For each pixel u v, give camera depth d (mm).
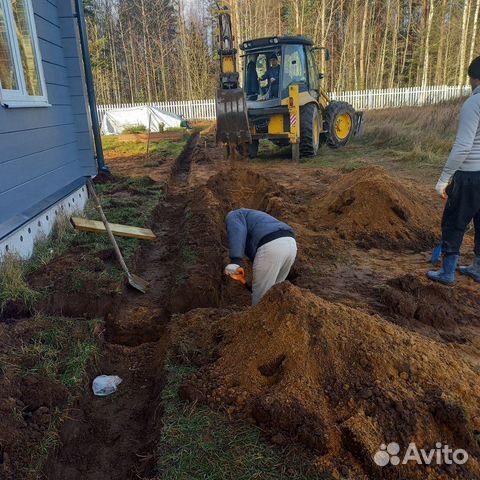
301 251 5445
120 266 5215
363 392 2549
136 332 4348
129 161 14188
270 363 2828
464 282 4789
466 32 31172
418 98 28625
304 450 2375
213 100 33344
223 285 5375
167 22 44438
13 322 3736
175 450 2436
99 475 2725
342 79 37688
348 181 7242
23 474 2457
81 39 8969
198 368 3111
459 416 2377
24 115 5762
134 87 43938
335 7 37750
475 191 4270
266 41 12523
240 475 2273
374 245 5836
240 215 3857
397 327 3268
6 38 5293
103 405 3287
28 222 5188
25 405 2855
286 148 15203
